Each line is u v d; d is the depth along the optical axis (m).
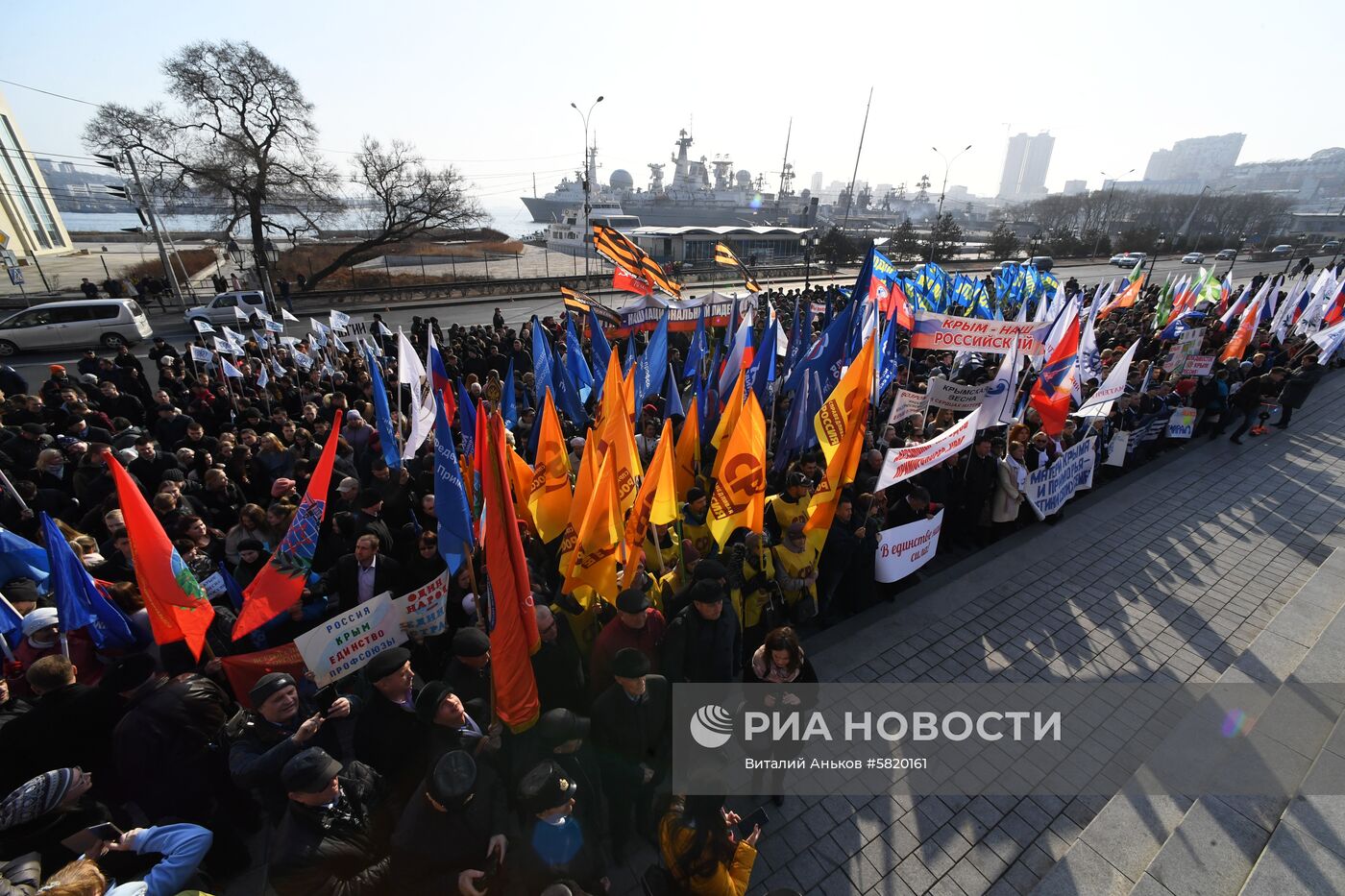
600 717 3.92
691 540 6.64
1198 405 12.81
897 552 7.02
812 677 4.33
